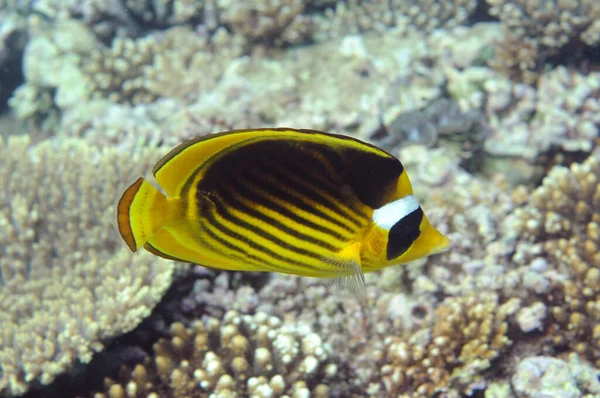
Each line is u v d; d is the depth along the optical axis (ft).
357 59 5.43
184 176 1.86
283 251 1.94
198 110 5.09
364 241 1.96
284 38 5.88
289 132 1.89
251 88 5.41
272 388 2.72
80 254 3.46
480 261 3.36
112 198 3.64
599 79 4.65
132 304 2.82
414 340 2.97
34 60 6.10
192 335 2.94
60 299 3.13
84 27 6.27
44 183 3.84
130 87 5.83
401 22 6.06
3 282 3.51
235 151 1.87
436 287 3.29
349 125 4.66
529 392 2.78
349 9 6.36
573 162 4.20
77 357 2.74
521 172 4.21
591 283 3.07
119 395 2.71
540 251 3.44
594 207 3.49
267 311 3.26
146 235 1.83
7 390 2.76
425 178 4.01
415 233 1.98
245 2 5.83
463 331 2.93
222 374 2.75
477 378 2.87
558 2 4.87
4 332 2.95
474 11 6.24
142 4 6.41
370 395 3.01
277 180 1.91
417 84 5.01
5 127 6.40
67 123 5.75
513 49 4.94
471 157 4.29
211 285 3.34
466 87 4.85
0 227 3.63
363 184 1.94
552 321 3.08
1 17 6.68
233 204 1.90
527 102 4.49
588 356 2.97
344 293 1.95
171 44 6.21
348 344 3.23
